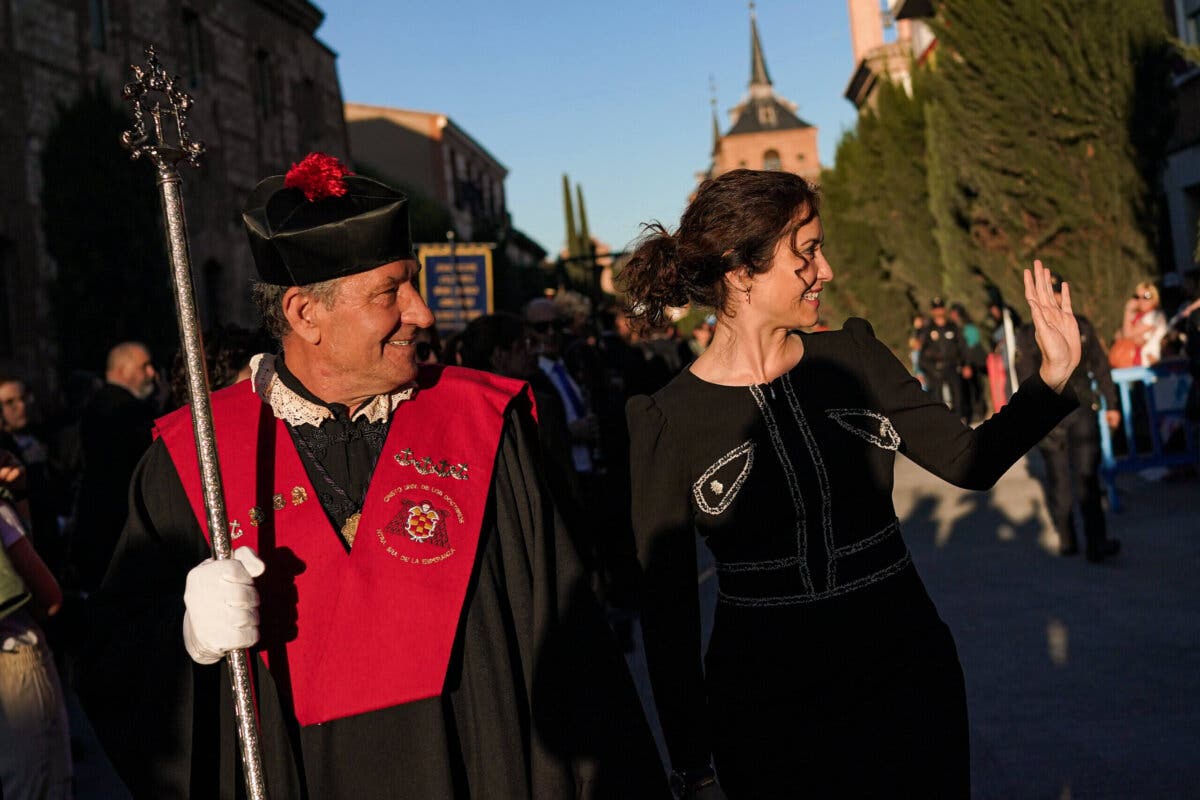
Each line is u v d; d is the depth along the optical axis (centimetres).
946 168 1652
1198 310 915
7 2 1669
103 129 1582
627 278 300
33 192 1691
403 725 204
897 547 272
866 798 258
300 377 225
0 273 1644
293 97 2761
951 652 267
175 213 204
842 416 274
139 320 1586
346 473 221
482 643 212
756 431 273
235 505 215
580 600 226
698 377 285
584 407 786
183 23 2230
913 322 2539
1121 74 1320
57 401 1222
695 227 282
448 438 225
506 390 235
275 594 209
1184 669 561
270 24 2639
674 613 279
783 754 265
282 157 2656
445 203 4925
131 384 602
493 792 206
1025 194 1396
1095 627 648
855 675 262
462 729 209
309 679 204
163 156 204
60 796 378
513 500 227
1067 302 256
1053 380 254
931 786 256
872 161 2395
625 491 748
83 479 497
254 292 226
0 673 366
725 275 282
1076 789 433
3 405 640
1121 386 1077
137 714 209
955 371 1950
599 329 1038
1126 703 521
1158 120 1325
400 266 218
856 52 3841
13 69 1675
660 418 280
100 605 219
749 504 271
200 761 211
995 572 814
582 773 213
